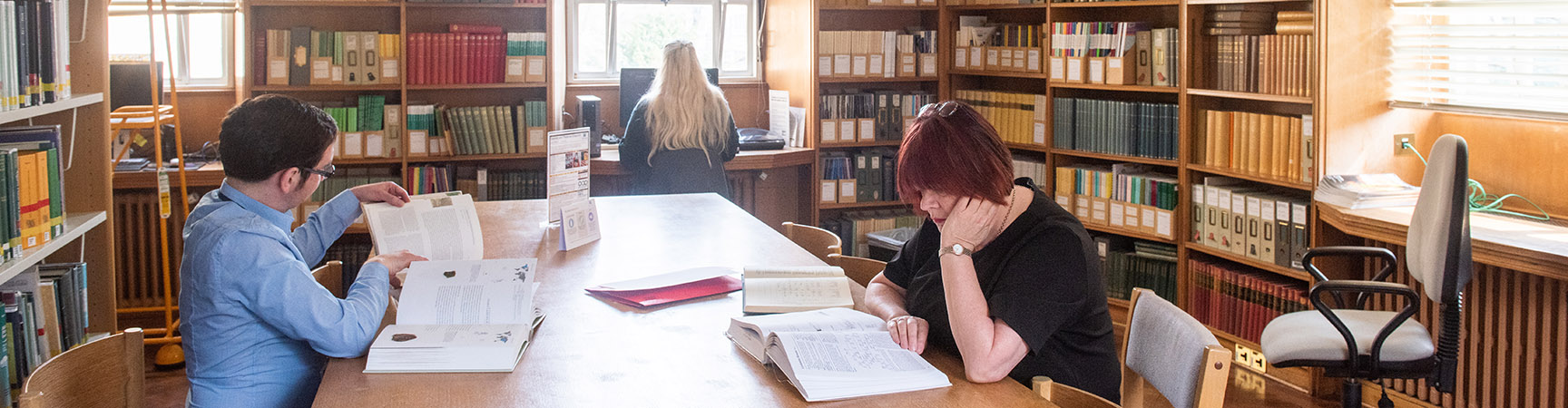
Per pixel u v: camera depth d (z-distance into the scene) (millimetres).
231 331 2016
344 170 5344
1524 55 3771
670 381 1942
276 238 2051
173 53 5145
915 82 6070
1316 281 3912
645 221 3592
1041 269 1972
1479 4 3828
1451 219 3092
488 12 5434
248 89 5027
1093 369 2049
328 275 2752
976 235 1977
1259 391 4254
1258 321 4430
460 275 2289
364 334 2064
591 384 1926
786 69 5918
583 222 3191
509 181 5422
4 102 2574
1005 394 1878
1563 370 3410
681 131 4859
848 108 5719
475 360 1990
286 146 2080
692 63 4875
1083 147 5160
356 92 5363
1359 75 4051
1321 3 3934
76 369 2045
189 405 2066
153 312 5098
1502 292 3584
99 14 3312
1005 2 5359
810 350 1944
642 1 5969
